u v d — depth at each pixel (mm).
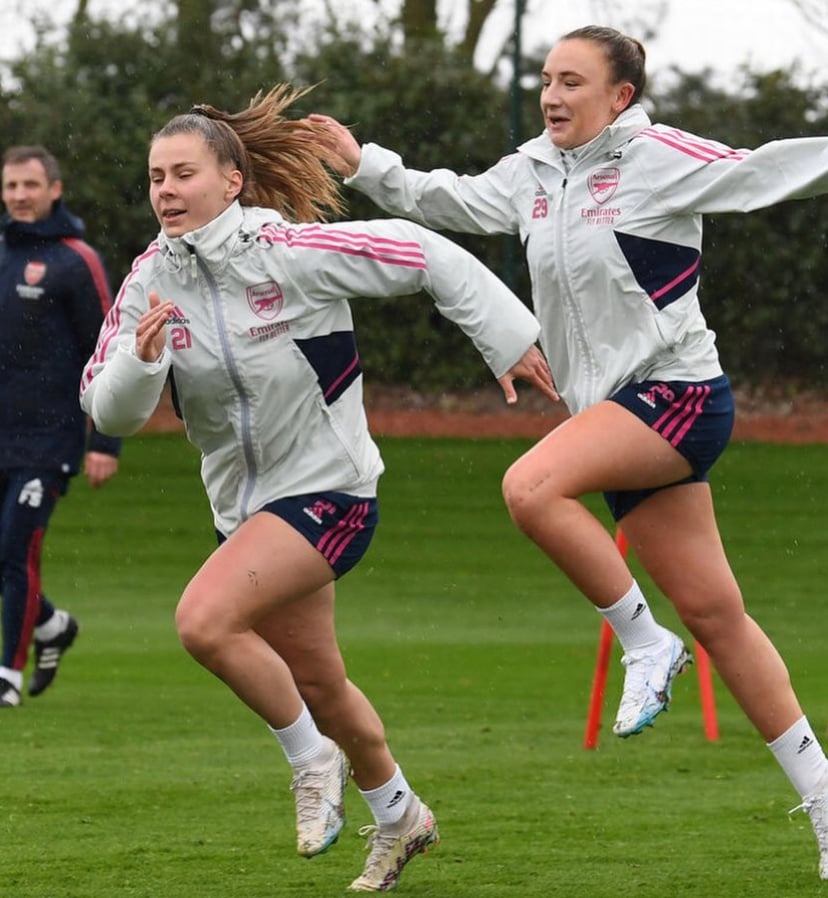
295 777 15781
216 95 65625
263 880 16812
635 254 16266
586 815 19781
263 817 19656
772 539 48781
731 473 58594
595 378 16625
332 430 15719
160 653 32812
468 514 52250
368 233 15422
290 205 16734
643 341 16281
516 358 15547
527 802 20516
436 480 57469
